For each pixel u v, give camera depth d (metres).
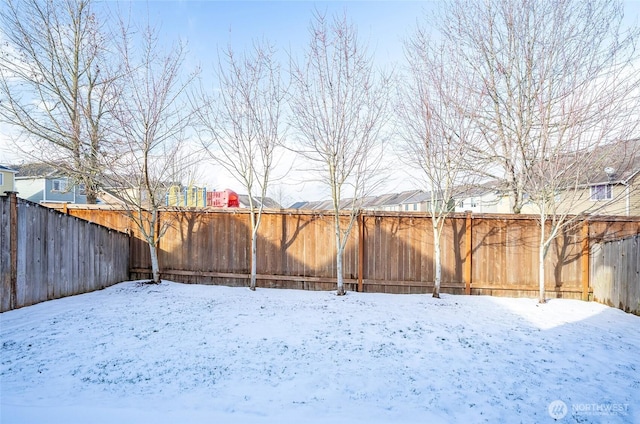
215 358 3.28
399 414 2.38
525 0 6.69
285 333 4.05
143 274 7.02
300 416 2.32
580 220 6.08
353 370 3.08
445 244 6.32
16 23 7.85
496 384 2.87
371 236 6.40
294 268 6.52
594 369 3.20
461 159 6.21
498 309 5.30
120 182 6.48
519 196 7.10
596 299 5.94
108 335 3.88
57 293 5.57
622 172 6.18
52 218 5.50
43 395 2.54
